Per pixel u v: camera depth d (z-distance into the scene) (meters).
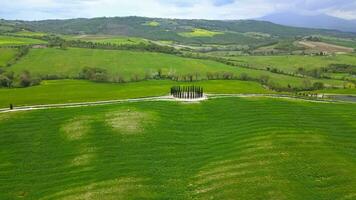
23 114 91.69
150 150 72.69
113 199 54.84
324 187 56.03
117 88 137.88
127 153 71.50
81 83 148.38
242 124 84.75
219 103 101.44
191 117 90.44
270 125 82.81
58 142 77.06
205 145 74.88
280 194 53.88
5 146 75.81
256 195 53.97
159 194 56.34
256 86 148.50
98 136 78.69
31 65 177.12
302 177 59.06
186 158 69.25
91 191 57.53
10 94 124.88
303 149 69.88
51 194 58.09
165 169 64.94
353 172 60.62
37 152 73.31
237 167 63.66
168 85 142.75
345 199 52.66
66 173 65.00
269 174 60.16
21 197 58.12
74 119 88.00
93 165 67.19
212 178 60.59
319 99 116.31
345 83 173.12
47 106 100.69
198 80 156.88
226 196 54.44
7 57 186.88
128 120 86.38
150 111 92.62
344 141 75.38
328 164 63.41
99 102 105.19
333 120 88.50
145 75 165.62
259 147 71.19
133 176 62.28
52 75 160.88
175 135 79.81
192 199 54.75
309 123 85.31
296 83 166.12
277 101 104.56
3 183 62.59
